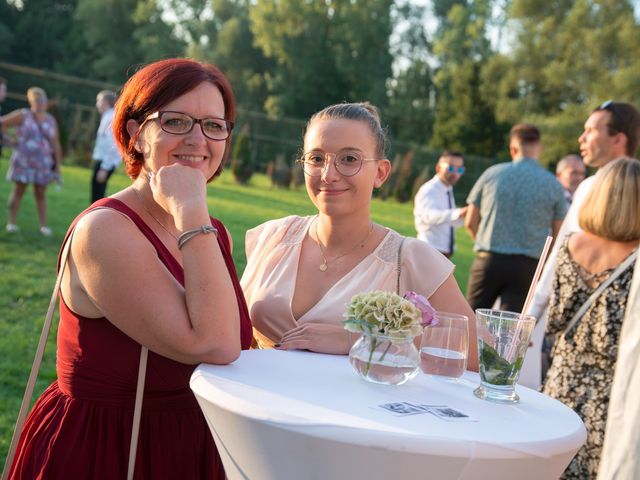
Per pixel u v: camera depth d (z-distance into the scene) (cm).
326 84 4253
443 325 172
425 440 121
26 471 164
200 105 172
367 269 203
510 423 139
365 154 199
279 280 209
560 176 702
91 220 160
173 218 173
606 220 256
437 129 3597
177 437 168
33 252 733
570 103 3288
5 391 377
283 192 2017
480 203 548
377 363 159
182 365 168
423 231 686
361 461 122
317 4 4181
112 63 4406
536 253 527
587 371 261
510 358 156
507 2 4444
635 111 396
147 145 173
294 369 167
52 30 4559
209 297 157
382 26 4262
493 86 3438
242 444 135
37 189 836
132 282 156
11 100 2064
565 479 259
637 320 165
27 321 502
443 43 4378
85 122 2083
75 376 165
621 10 3219
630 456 159
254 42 4344
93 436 163
